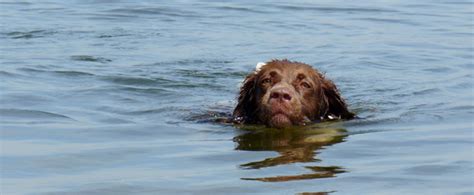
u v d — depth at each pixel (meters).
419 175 9.19
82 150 10.24
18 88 13.81
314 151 10.38
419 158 9.92
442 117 12.29
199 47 18.19
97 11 22.44
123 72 15.41
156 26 20.67
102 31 19.84
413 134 11.24
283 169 9.47
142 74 15.30
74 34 19.39
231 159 9.92
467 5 24.67
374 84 15.02
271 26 20.94
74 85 14.22
